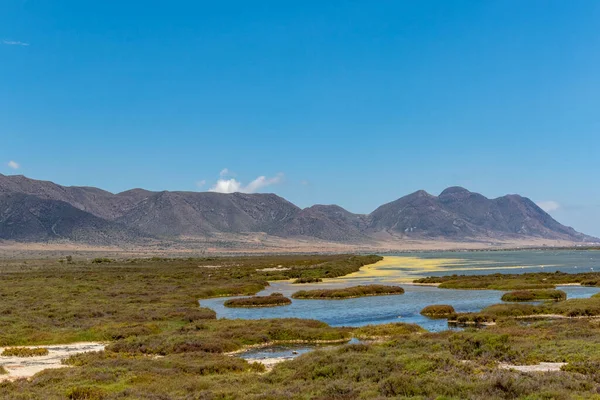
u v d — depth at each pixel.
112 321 50.69
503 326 45.66
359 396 21.30
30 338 41.69
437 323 50.97
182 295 75.62
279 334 43.22
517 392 20.56
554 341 34.09
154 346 37.56
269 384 24.86
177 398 22.34
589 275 97.88
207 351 37.22
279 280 111.69
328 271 124.38
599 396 19.78
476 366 25.94
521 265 159.75
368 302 69.94
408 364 26.06
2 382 26.94
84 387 24.14
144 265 166.00
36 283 92.38
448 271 134.75
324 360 27.52
